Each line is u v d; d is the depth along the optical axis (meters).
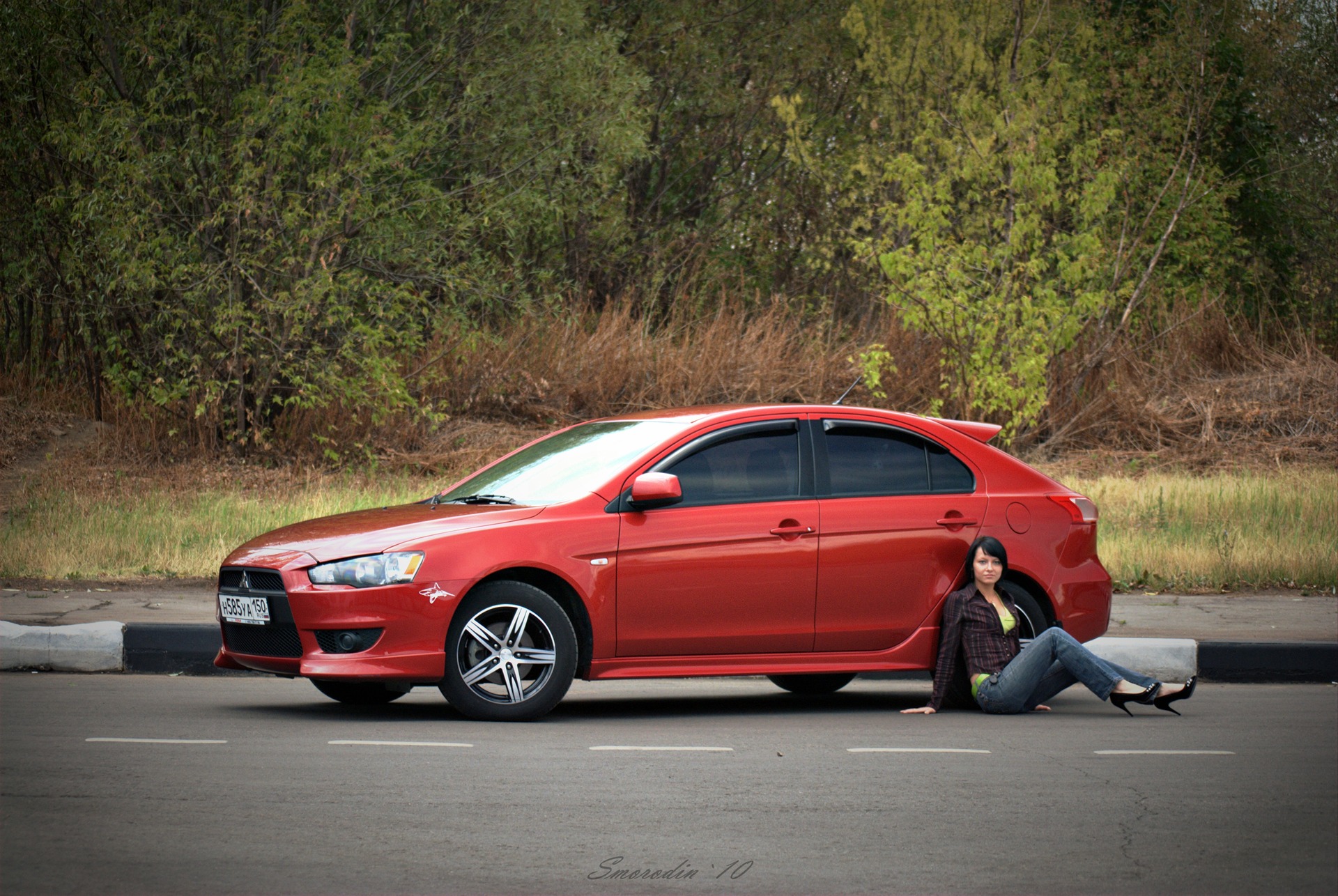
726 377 40.78
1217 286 46.41
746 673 12.95
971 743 11.69
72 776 9.73
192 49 33.97
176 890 7.07
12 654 15.56
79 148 31.47
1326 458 37.94
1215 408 40.38
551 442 14.30
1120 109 42.34
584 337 41.47
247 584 12.59
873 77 43.19
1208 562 22.69
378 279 34.84
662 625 12.66
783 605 13.02
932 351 40.41
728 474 13.14
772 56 52.62
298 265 33.69
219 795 9.20
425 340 38.28
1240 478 33.56
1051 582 14.03
